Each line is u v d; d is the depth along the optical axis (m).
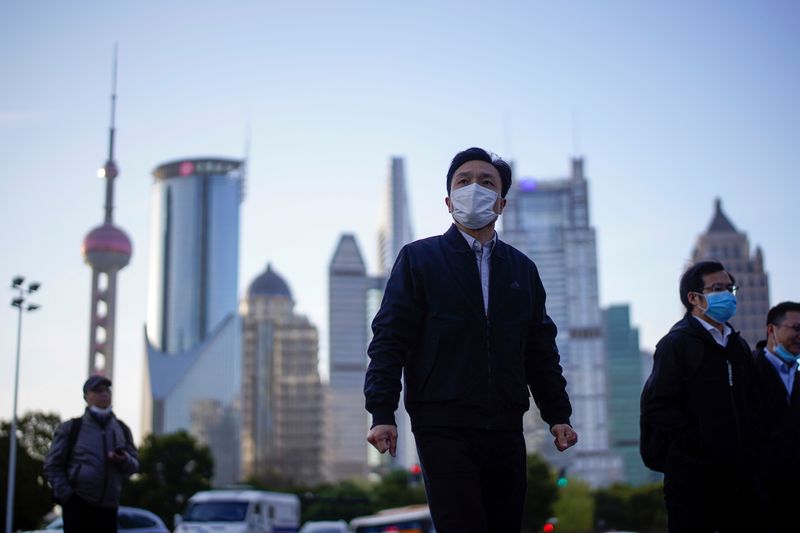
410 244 5.76
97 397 9.57
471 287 5.50
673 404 6.85
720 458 6.68
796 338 8.46
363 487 143.25
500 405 5.33
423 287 5.52
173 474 84.88
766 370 8.53
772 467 8.28
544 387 5.80
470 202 5.59
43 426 62.16
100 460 9.37
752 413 7.23
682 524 6.79
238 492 35.38
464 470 5.14
